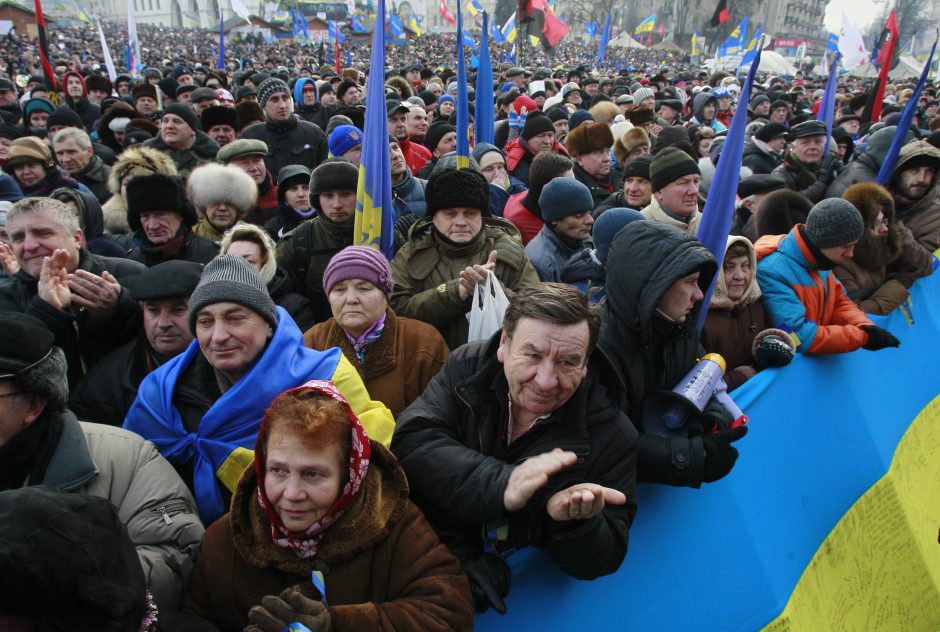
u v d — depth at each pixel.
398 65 32.34
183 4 83.44
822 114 6.73
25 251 2.40
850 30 15.77
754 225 3.73
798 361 2.91
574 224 3.23
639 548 1.99
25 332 1.50
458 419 1.75
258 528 1.42
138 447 1.71
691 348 2.12
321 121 9.09
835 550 2.69
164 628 1.31
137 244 3.13
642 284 1.85
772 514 2.46
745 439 2.50
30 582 0.95
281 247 3.33
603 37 27.72
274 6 54.28
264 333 1.90
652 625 1.93
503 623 1.66
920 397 3.72
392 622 1.34
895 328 3.69
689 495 2.18
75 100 9.02
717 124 10.38
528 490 1.41
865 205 3.62
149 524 1.61
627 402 1.97
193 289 2.15
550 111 7.65
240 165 4.49
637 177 4.17
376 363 2.23
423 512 1.69
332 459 1.33
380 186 2.72
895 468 3.26
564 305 1.51
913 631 2.97
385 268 2.23
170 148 5.36
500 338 1.67
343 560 1.42
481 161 4.69
